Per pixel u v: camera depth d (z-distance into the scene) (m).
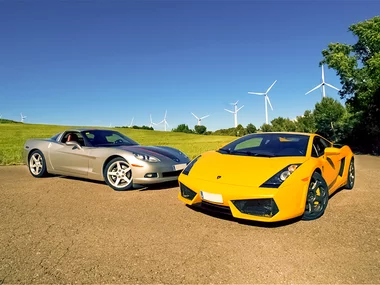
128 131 61.47
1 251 3.00
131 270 2.64
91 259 2.84
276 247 3.14
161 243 3.23
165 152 6.23
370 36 14.98
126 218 4.06
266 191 3.51
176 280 2.48
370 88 15.20
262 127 57.84
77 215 4.19
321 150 4.97
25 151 7.22
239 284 2.43
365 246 3.18
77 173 6.33
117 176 5.76
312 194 4.02
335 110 24.42
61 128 58.62
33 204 4.75
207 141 38.59
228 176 3.90
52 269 2.64
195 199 4.02
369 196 5.45
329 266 2.73
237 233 3.53
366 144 20.25
